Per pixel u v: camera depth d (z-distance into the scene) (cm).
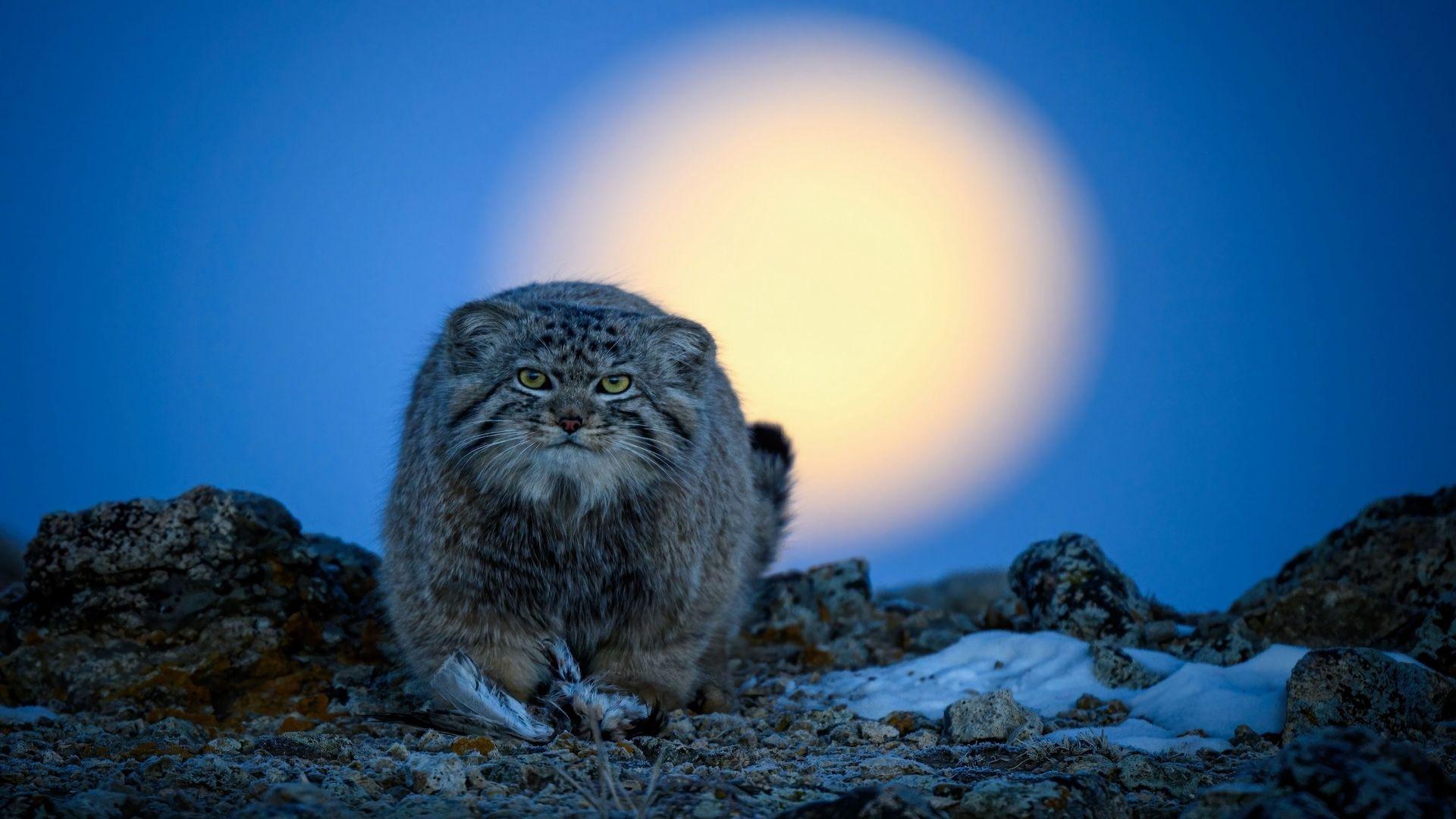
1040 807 829
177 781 929
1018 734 1109
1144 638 1496
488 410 1162
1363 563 1540
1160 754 1062
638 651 1241
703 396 1252
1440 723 1114
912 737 1166
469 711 1158
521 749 1077
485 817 827
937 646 1642
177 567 1444
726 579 1322
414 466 1246
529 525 1182
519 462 1153
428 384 1274
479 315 1183
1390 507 1617
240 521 1478
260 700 1364
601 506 1183
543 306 1213
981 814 838
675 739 1168
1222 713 1187
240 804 873
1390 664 1102
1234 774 952
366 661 1474
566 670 1231
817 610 1845
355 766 1001
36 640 1412
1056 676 1398
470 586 1186
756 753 1086
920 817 789
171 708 1317
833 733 1191
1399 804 729
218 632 1417
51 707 1337
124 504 1470
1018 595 1666
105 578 1433
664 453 1198
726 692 1375
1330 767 760
